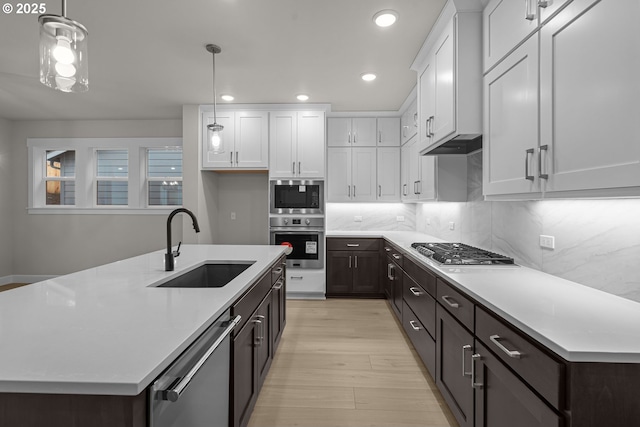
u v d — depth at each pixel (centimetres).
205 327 104
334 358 260
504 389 123
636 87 95
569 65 122
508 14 165
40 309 114
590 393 88
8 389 69
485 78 192
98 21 227
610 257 142
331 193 441
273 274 234
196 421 103
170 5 209
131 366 74
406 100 388
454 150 276
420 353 241
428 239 371
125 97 386
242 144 419
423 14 218
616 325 106
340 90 359
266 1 204
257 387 182
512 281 165
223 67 301
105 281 156
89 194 494
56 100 398
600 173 108
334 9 213
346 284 427
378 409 195
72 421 71
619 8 100
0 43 256
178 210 183
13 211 494
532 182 145
